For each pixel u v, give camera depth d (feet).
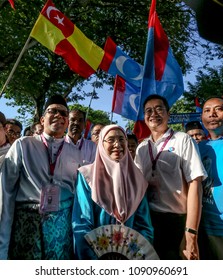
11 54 46.65
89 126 28.81
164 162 9.86
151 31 17.29
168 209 9.72
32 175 9.70
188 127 17.20
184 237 9.49
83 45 18.92
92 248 8.70
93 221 9.12
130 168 9.53
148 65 17.01
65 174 10.19
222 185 9.77
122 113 19.43
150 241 9.20
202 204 10.13
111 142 9.29
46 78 58.80
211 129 10.61
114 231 8.73
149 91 16.72
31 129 19.54
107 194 9.23
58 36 18.26
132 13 52.31
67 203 9.76
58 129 10.37
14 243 9.44
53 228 9.18
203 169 9.45
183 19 51.49
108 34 54.90
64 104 10.68
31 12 45.78
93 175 9.32
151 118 10.33
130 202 9.23
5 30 45.21
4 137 11.40
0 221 9.33
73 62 18.75
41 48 54.39
